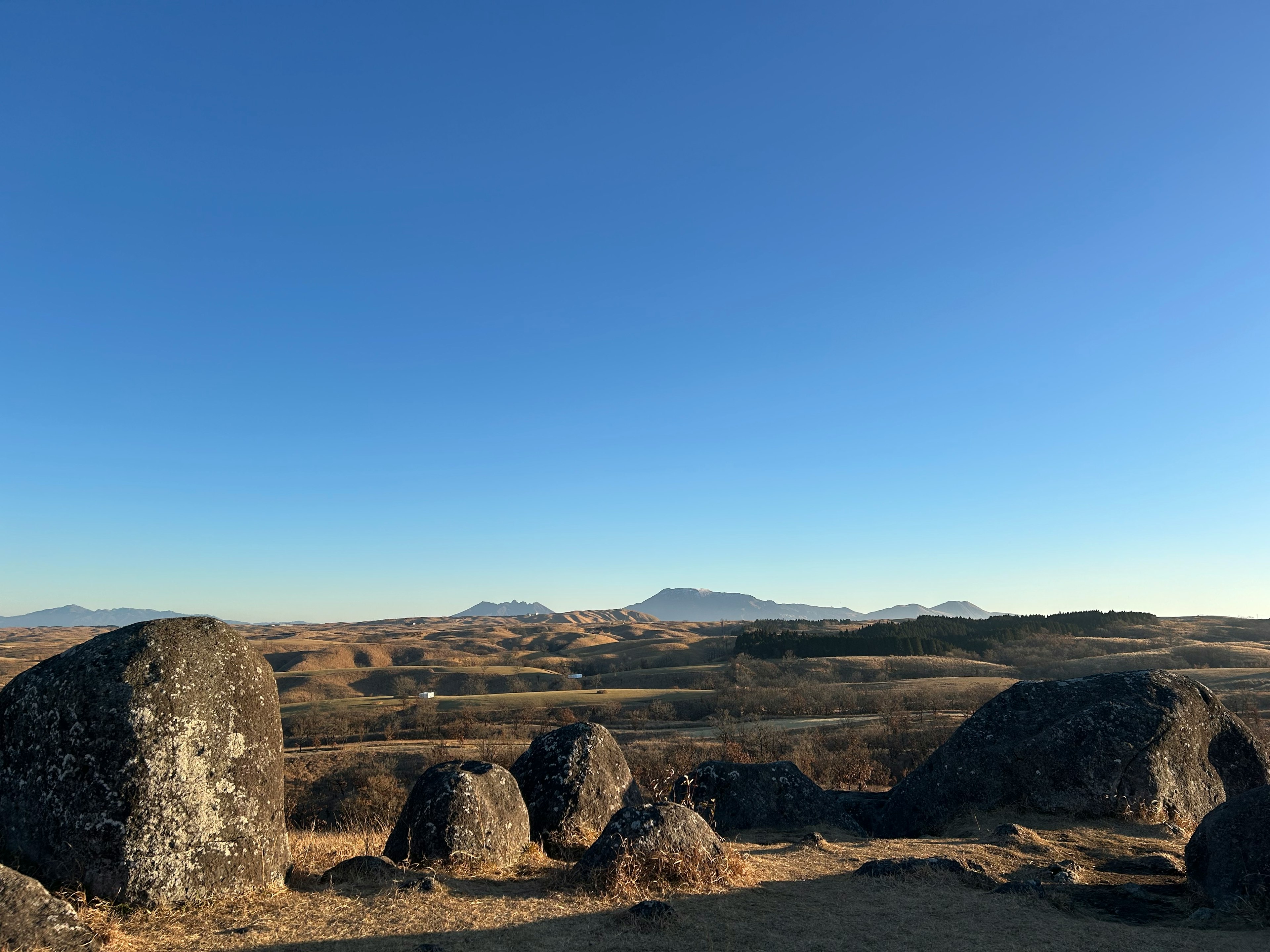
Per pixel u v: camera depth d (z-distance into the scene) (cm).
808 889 877
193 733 725
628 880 820
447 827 930
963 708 6900
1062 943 711
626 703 8575
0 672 11612
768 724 5975
